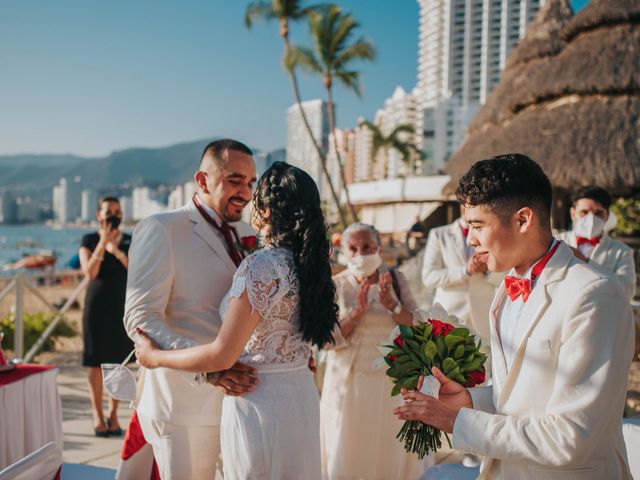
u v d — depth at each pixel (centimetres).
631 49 1370
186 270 260
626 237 1159
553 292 161
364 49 2291
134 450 276
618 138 1278
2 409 314
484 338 431
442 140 8125
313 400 225
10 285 656
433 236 467
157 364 227
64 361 792
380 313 350
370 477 339
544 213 166
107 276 488
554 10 1667
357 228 348
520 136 1405
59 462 205
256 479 210
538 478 160
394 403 343
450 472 230
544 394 157
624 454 163
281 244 216
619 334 151
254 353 215
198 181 275
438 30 12100
